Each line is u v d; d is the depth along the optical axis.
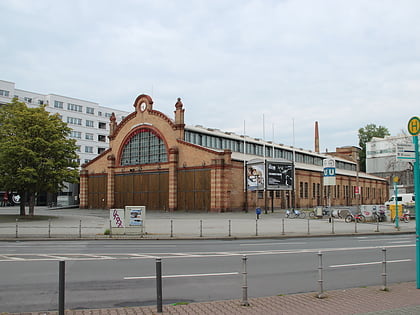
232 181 53.78
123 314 7.86
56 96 102.19
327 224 37.09
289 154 77.50
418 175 10.32
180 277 11.91
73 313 7.94
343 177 82.75
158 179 60.06
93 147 109.38
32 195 43.62
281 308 8.31
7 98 89.50
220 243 22.48
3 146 39.50
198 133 61.38
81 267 13.57
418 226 10.21
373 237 27.05
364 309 8.17
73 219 42.53
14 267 13.53
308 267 13.77
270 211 56.38
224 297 9.63
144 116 63.03
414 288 10.22
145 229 30.20
